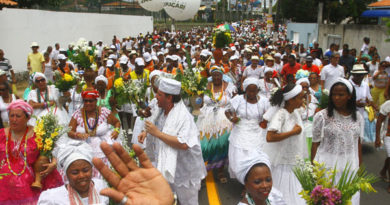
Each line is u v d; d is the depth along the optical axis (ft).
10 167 12.93
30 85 20.51
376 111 25.54
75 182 9.62
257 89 17.63
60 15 68.74
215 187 19.93
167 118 13.87
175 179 14.79
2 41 51.29
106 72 30.50
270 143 14.92
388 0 71.92
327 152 13.75
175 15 66.54
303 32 98.73
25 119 13.23
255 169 8.40
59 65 36.01
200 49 60.39
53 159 13.52
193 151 14.47
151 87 22.39
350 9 85.20
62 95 20.21
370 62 38.34
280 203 9.61
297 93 14.20
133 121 31.50
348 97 13.03
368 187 10.08
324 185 9.86
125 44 83.30
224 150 20.25
